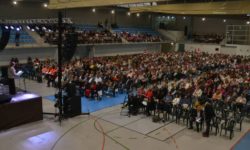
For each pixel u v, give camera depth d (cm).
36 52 2522
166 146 938
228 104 1244
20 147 909
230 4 1745
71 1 1639
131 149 909
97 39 2972
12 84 1224
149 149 912
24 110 1117
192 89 1437
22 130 1059
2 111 1047
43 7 2902
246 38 3516
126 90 1739
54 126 1107
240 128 1112
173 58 2767
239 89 1412
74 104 1227
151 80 1820
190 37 4219
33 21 1753
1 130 1053
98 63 2172
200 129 1096
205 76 1802
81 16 3322
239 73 1903
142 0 1344
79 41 2767
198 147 934
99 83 1545
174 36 4109
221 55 3092
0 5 2556
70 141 962
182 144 956
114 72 1825
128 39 3397
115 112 1311
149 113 1264
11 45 2347
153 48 3884
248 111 1245
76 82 1570
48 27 1939
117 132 1055
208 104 1038
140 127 1112
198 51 3616
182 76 2006
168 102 1205
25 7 2753
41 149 897
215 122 1070
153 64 2284
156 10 2336
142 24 4269
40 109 1173
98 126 1116
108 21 3678
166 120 1200
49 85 1825
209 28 4069
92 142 958
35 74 2050
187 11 2064
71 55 1238
